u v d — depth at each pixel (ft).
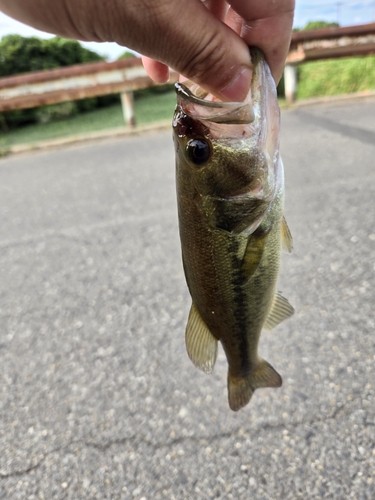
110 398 8.61
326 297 10.42
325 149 20.93
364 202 14.82
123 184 20.97
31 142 34.76
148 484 6.95
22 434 8.07
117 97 51.90
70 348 10.12
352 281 10.84
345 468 6.68
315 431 7.32
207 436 7.56
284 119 28.53
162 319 10.67
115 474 7.17
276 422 7.59
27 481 7.21
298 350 9.01
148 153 26.45
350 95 31.48
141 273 12.78
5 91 31.24
